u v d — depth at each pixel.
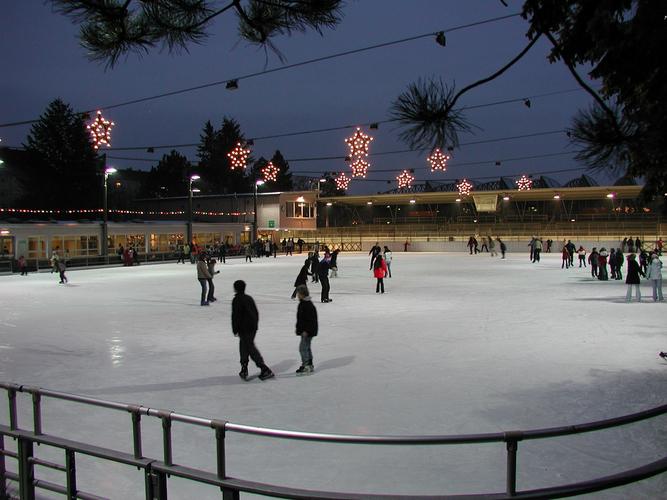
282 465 5.41
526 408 7.07
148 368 9.60
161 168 95.94
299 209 63.22
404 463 5.42
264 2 2.99
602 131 3.39
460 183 52.88
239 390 8.12
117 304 18.67
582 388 7.95
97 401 4.01
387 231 62.41
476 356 10.15
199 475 3.47
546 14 3.13
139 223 48.62
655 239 51.75
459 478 5.07
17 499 4.49
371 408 7.17
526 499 3.02
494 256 48.88
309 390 8.06
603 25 3.01
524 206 65.31
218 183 103.06
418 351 10.63
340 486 4.93
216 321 14.85
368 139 19.83
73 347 11.51
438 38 5.76
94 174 73.81
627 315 14.97
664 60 3.13
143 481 5.07
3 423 6.71
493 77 3.05
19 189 68.44
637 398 7.42
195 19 3.03
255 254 53.19
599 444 5.82
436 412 6.97
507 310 16.17
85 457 5.65
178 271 35.75
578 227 55.22
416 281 25.83
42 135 71.56
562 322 13.92
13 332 13.42
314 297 19.69
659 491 4.72
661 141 3.26
